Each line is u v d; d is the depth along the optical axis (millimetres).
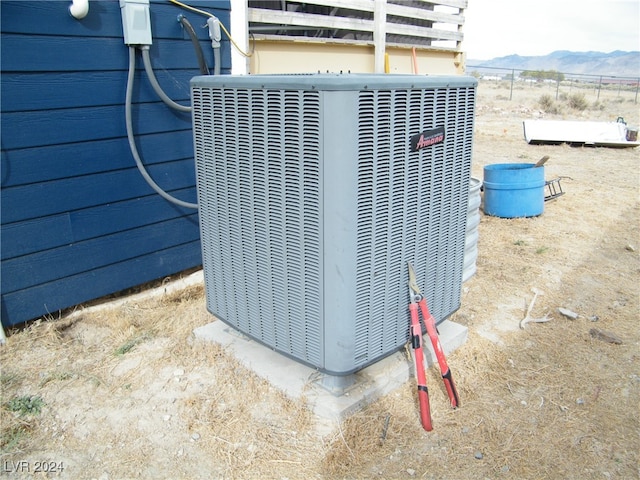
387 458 2254
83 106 3055
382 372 2641
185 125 3605
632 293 3928
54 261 3121
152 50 3322
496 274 4160
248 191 2398
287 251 2334
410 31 5812
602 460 2271
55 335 3066
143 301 3541
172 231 3689
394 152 2189
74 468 2166
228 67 3830
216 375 2752
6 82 2730
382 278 2342
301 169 2148
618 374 2898
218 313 2895
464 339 3078
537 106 22422
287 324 2473
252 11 4086
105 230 3318
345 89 1957
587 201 6387
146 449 2273
